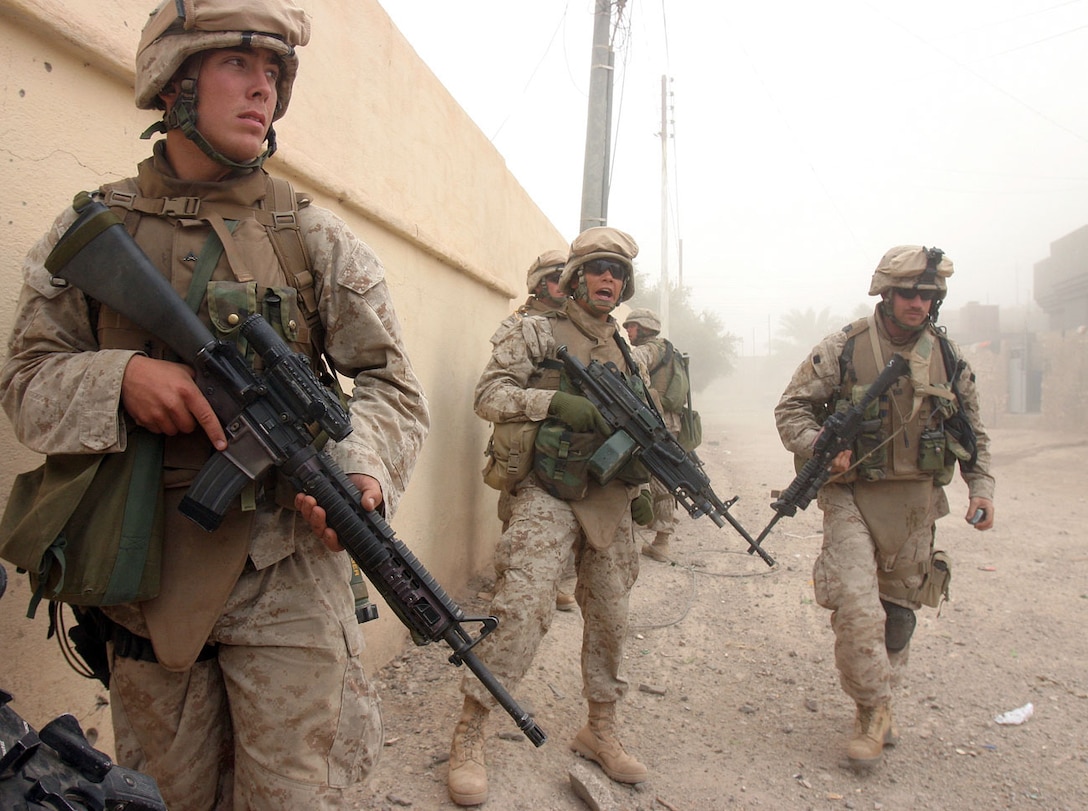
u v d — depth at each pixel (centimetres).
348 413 156
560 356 304
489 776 275
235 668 150
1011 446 1691
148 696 150
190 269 150
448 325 441
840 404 321
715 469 1304
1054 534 716
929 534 324
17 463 182
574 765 279
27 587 185
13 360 146
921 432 314
